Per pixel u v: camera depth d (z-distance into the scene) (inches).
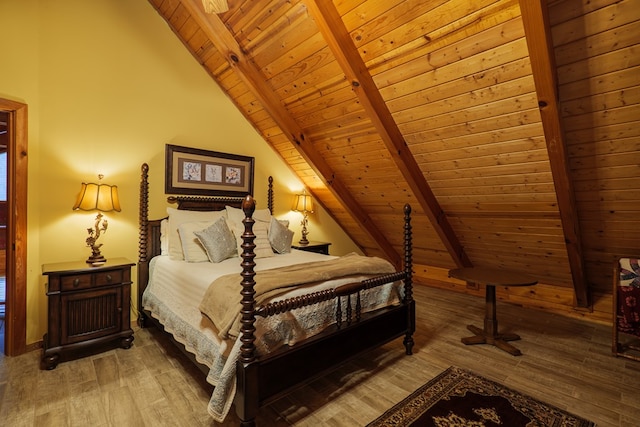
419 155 121.2
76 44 108.2
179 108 134.5
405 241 103.3
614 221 104.7
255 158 161.6
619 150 83.4
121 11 119.0
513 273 112.8
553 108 77.7
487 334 110.3
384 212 169.2
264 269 95.7
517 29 73.3
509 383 84.4
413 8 81.2
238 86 141.6
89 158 110.8
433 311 145.3
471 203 130.4
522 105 86.1
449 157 114.9
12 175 96.2
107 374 86.3
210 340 73.0
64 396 75.9
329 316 80.1
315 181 176.1
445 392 79.9
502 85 84.7
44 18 101.5
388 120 112.4
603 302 134.3
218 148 147.3
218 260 108.2
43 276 101.6
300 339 72.0
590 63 71.2
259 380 61.9
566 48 71.0
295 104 131.5
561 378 87.1
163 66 130.0
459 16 77.7
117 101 117.3
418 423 68.0
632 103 73.3
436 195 136.6
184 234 110.9
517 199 115.8
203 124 142.1
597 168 90.6
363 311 91.2
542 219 117.4
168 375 85.9
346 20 91.4
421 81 95.7
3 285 168.7
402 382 84.7
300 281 76.1
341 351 79.1
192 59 139.2
